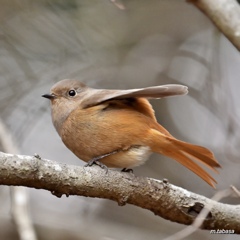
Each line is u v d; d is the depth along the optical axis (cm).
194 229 678
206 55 1312
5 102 1189
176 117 1319
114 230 1178
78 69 1227
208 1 830
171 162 1277
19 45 1215
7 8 1198
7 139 938
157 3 1248
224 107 1228
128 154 810
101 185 671
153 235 1198
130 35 1251
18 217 845
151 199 690
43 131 1306
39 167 641
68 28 1220
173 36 1309
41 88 1208
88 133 816
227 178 1203
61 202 1290
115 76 1253
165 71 1285
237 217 700
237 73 1374
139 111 834
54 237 1133
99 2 1217
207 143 1273
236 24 816
